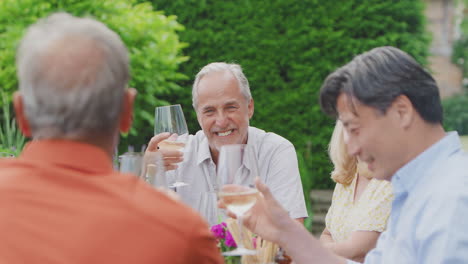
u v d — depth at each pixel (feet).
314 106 23.99
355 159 8.14
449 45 36.42
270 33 24.14
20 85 3.65
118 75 3.66
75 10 20.08
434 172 4.49
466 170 4.29
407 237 4.45
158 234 3.52
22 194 3.54
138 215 3.52
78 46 3.57
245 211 5.28
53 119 3.59
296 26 24.03
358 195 8.16
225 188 5.28
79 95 3.55
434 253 4.14
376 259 5.21
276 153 8.92
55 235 3.44
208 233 3.74
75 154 3.64
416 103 4.49
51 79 3.54
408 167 4.58
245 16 24.13
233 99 8.55
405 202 4.63
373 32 24.02
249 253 5.38
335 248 7.51
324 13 23.95
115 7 20.59
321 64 23.97
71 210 3.50
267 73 24.23
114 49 3.67
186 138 8.26
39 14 20.03
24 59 3.60
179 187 9.02
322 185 23.94
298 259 5.09
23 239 3.43
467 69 35.86
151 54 20.38
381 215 7.54
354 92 4.53
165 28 21.38
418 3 24.30
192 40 24.22
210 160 9.04
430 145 4.56
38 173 3.59
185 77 21.57
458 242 4.02
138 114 20.88
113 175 3.70
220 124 8.54
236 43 24.25
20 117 3.85
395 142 4.55
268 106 24.20
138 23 20.38
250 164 5.40
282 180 8.72
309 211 15.97
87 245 3.43
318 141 23.82
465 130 34.42
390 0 23.84
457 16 36.45
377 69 4.51
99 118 3.64
